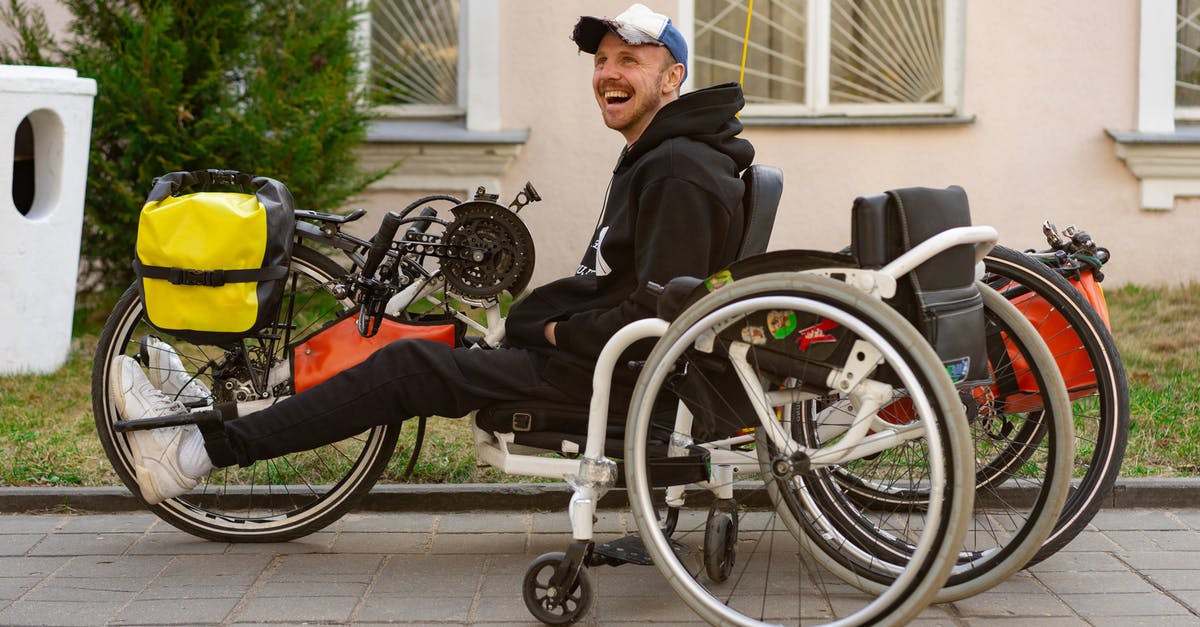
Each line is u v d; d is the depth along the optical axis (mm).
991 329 3145
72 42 6559
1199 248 7586
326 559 3385
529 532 3619
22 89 5344
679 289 2799
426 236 3379
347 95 6738
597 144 7633
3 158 5336
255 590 3137
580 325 3070
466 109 7848
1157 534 3523
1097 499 3143
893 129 7625
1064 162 7598
